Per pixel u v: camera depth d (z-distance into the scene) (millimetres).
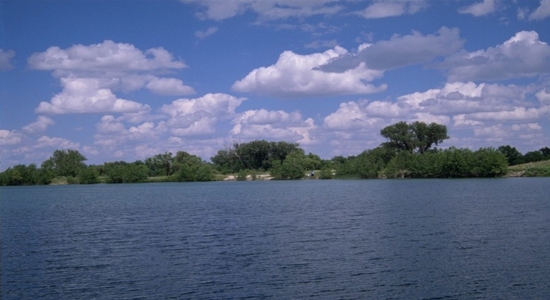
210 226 64312
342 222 64688
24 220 77812
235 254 44562
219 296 32250
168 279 36438
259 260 41812
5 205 114562
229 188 182375
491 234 51875
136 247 49688
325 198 112188
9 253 47344
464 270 37094
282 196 124438
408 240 49406
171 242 52094
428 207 81750
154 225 67250
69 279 36969
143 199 128000
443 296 31469
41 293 33531
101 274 38312
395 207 83375
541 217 65438
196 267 39844
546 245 45625
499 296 31219
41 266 41344
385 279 35250
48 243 53188
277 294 32438
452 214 70375
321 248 46375
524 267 37656
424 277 35531
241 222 67938
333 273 37062
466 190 124000
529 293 31656
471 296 31344
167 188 196375
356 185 172375
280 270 38219
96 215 84812
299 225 62938
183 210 90312
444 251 43750
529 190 119312
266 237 53562
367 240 50062
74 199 135375
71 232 61812
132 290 33906
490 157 198750
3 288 34750
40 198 142875
